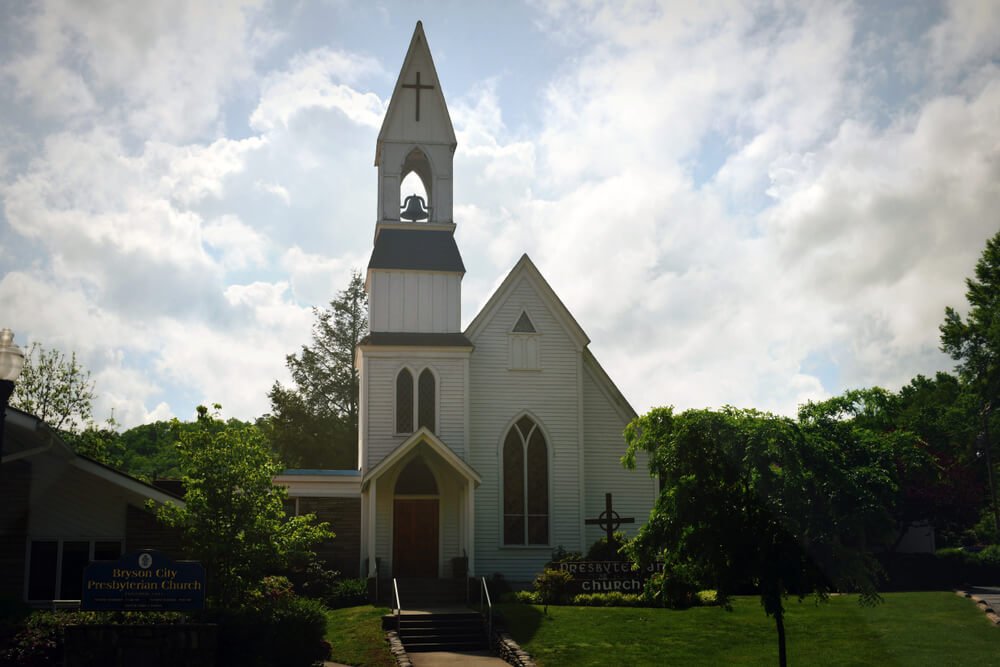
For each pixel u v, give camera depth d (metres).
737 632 24.19
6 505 23.12
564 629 25.27
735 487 15.92
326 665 22.38
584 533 36.25
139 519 23.69
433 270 36.88
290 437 58.28
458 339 36.22
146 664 17.16
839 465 15.99
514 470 36.41
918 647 21.48
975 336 38.78
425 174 39.75
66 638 17.05
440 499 34.84
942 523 40.59
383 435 35.00
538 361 37.09
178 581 17.75
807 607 27.06
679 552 16.39
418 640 26.05
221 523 20.97
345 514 34.38
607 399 38.06
